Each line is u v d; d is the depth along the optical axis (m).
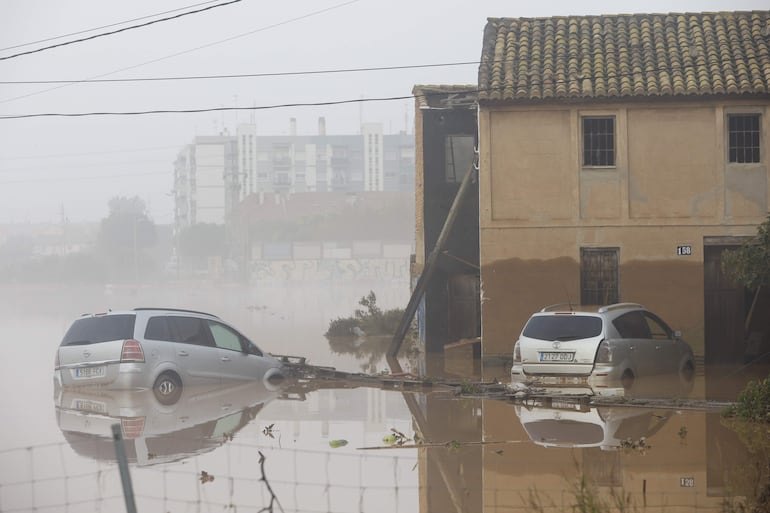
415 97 28.61
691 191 23.34
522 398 16.72
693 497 9.27
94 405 16.48
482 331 23.52
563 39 25.84
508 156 23.66
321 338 32.09
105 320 18.05
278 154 163.25
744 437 12.61
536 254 23.53
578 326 17.05
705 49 24.78
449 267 27.31
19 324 41.62
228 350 19.16
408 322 25.81
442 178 27.91
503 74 24.27
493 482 10.09
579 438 12.67
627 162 23.42
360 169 166.12
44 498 9.44
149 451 11.97
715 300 23.55
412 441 12.65
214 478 10.38
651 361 18.20
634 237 23.38
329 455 11.70
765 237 19.50
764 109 23.23
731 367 22.70
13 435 13.13
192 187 159.50
